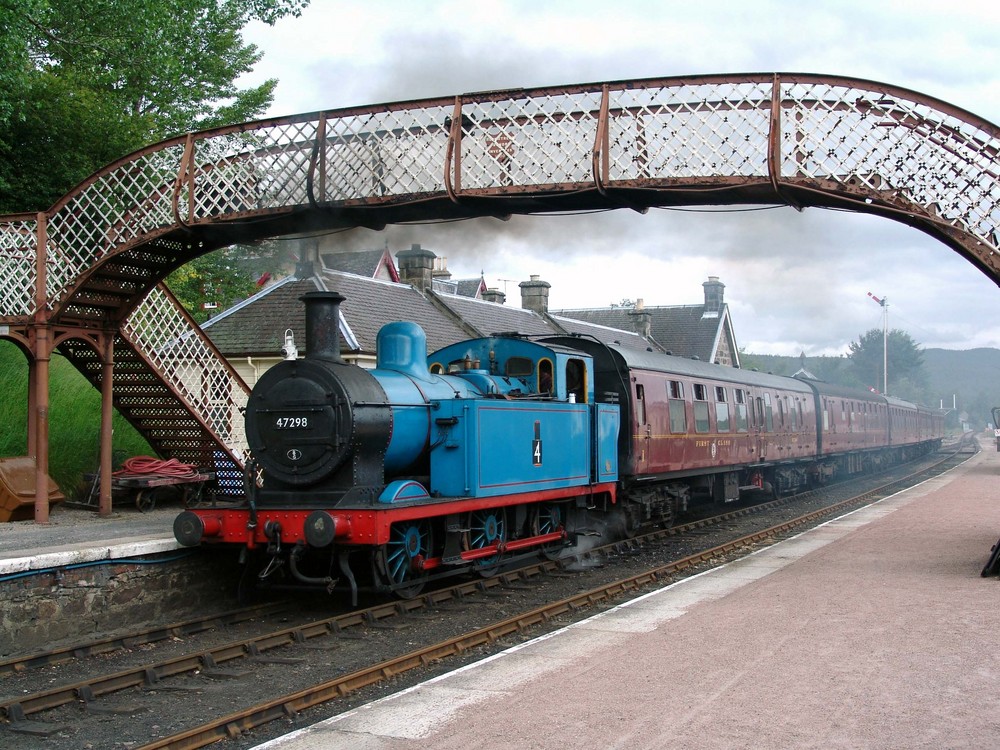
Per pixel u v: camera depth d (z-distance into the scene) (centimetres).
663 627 891
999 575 1159
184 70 2545
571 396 1431
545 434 1327
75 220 1323
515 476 1239
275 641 896
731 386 2231
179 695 748
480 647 890
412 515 1038
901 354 11481
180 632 962
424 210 1241
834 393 3222
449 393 1227
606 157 1171
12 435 1681
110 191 1312
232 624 1019
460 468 1154
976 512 2016
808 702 642
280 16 2275
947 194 1148
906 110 1152
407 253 2864
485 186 1191
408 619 1031
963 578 1151
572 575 1334
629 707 638
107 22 1939
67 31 1962
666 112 1179
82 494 1642
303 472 1052
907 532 1655
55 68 2072
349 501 1030
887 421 4088
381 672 779
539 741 574
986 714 614
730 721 604
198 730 624
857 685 682
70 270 1315
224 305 2841
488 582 1219
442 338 2562
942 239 1172
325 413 1041
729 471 2220
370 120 1224
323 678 794
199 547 1111
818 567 1254
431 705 655
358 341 2148
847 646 798
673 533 1839
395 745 576
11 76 1639
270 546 1031
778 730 585
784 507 2383
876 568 1238
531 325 3303
